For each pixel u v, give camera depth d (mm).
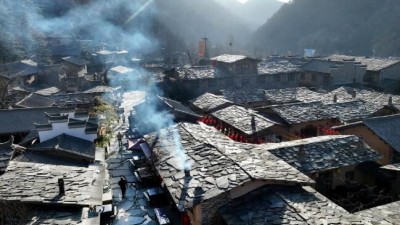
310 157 20453
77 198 15500
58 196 15359
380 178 20812
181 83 49875
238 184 15297
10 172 17547
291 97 44094
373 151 21859
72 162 23062
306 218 13422
